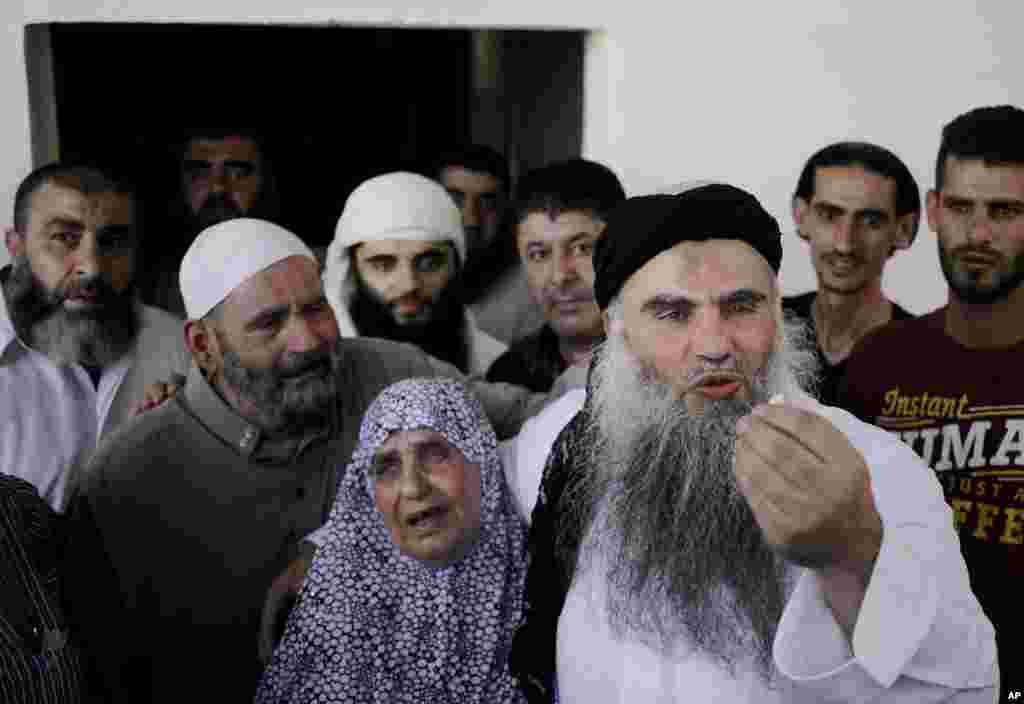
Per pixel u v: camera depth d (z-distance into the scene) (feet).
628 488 4.79
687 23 8.61
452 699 5.70
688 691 4.64
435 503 5.73
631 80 8.64
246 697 7.11
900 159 8.68
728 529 4.60
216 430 6.97
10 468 7.64
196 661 7.06
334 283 8.36
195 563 6.98
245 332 6.72
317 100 9.80
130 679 6.70
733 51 8.66
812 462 3.56
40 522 5.65
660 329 4.66
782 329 4.79
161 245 8.75
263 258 6.71
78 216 7.59
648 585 4.71
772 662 4.52
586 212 7.68
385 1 8.17
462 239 8.36
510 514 6.02
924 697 3.93
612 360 4.93
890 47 8.73
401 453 5.78
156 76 9.06
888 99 8.79
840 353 8.36
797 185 8.66
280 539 7.02
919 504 4.19
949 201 7.13
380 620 5.82
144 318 7.98
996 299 6.88
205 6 7.96
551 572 5.28
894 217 8.25
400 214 7.99
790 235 8.70
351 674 5.76
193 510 6.97
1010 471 6.77
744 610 4.58
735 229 4.61
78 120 8.70
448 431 5.84
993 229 6.94
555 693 5.39
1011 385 6.81
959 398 6.95
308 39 9.68
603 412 4.98
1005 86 8.84
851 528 3.63
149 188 9.02
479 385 8.12
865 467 3.61
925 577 3.85
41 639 5.36
